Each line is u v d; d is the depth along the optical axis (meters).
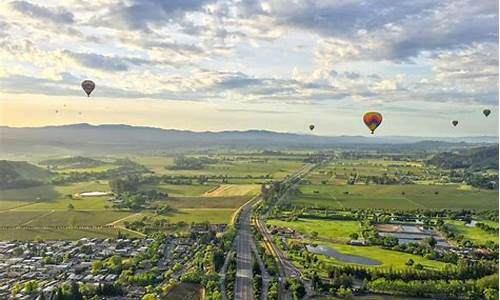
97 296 188.00
